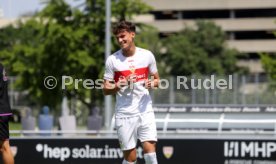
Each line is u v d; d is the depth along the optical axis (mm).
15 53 89188
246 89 97500
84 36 84938
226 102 78000
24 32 115750
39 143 35812
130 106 22969
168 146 35062
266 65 105125
